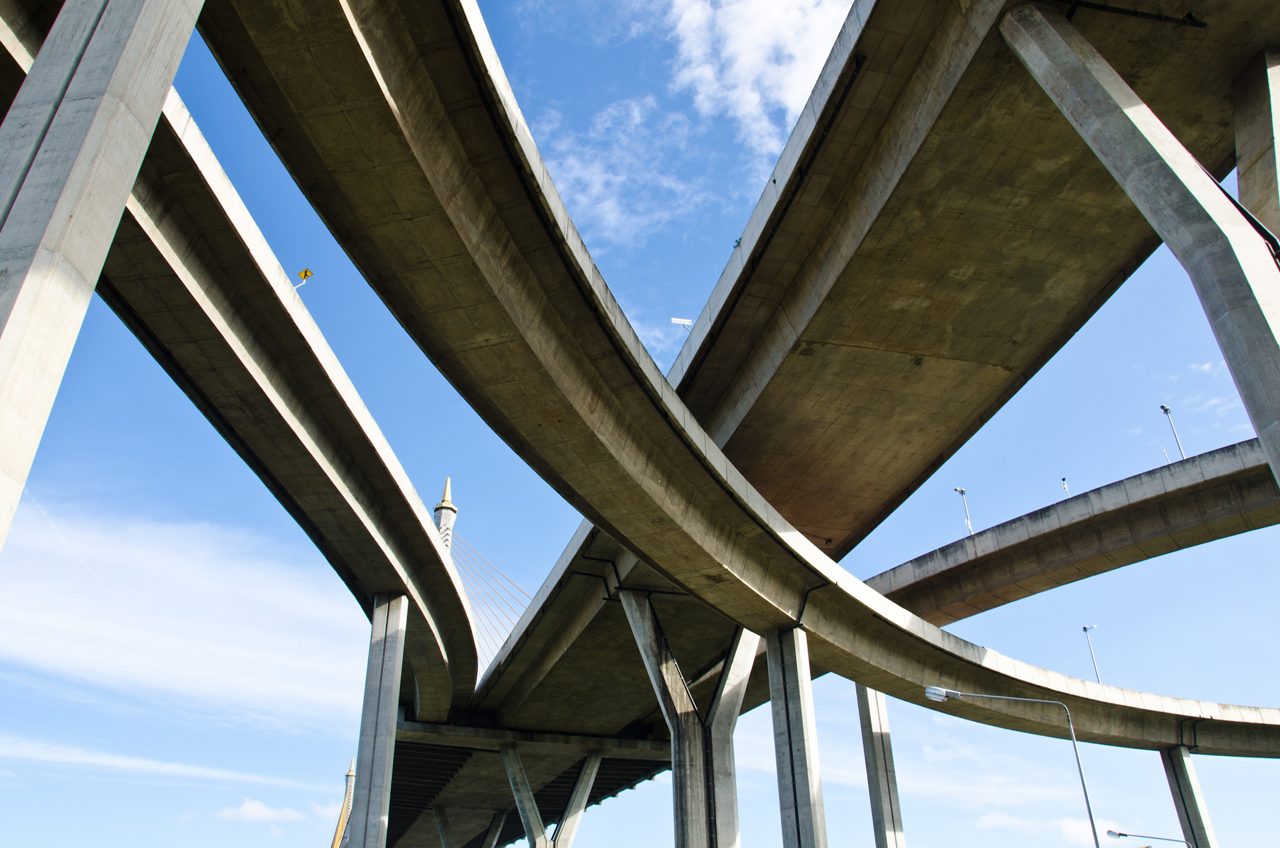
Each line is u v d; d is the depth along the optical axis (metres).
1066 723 40.88
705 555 26.45
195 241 19.03
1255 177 19.38
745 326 29.33
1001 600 39.09
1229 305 13.55
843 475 35.00
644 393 22.28
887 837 38.78
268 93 14.73
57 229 8.34
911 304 26.61
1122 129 15.80
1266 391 12.91
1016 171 22.45
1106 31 19.53
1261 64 19.98
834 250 25.66
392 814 74.44
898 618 32.12
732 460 33.62
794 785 28.55
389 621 33.34
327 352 23.84
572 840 52.91
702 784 32.59
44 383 8.20
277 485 26.81
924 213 23.56
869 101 22.62
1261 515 32.12
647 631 34.38
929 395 30.59
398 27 14.83
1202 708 43.72
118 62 9.16
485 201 17.59
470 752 55.69
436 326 18.64
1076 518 34.91
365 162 15.40
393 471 28.83
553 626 40.88
